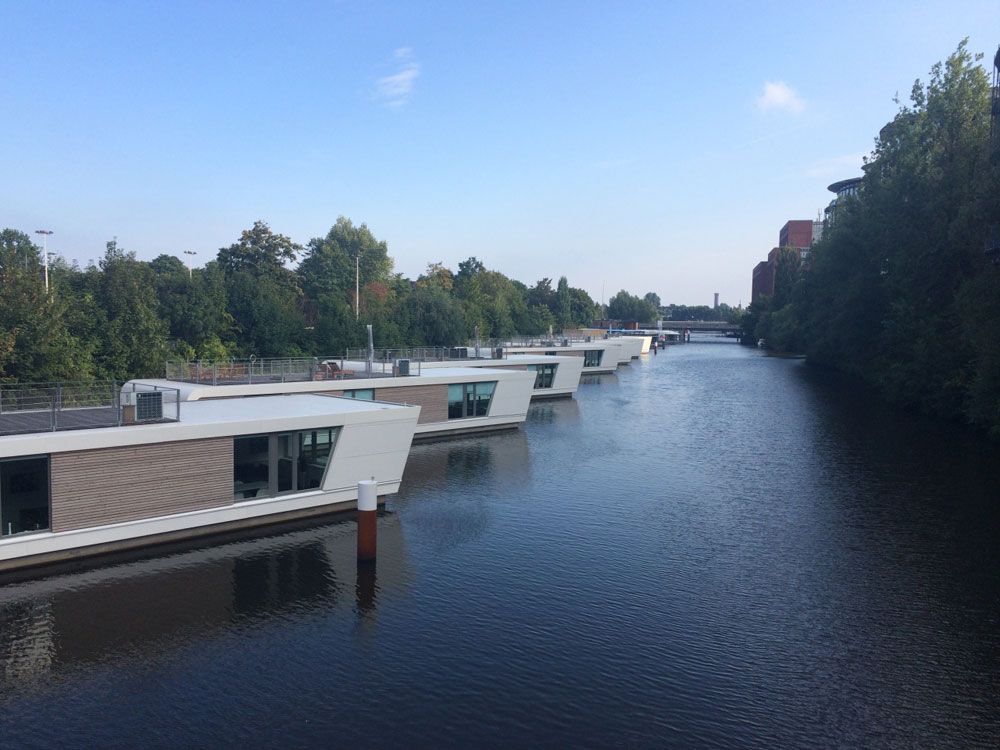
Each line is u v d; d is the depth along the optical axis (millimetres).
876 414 47000
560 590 16828
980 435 38562
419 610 15500
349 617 15070
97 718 11305
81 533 17312
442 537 20453
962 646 14367
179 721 11250
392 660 13281
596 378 75625
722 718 11680
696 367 92500
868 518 23016
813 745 11016
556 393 55000
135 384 30453
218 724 11188
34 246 44344
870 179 64062
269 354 59062
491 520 22234
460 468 29625
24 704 11664
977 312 36219
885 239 55469
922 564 18922
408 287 108062
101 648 13508
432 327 79188
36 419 20047
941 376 43719
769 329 140625
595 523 22156
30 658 13086
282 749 10594
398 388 34969
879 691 12633
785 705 12125
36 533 16734
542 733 11109
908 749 10961
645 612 15703
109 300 44031
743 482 27703
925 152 52719
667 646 14133
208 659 13188
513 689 12367
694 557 19266
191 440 18828
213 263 64938
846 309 63500
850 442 36531
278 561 18062
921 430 40219
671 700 12172
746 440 37031
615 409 49375
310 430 21297
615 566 18484
